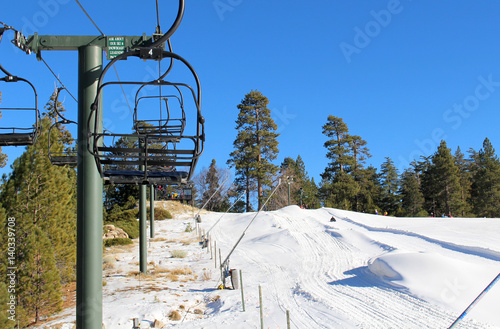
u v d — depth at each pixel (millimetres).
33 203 15383
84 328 8055
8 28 7469
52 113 32594
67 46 8344
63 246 16547
